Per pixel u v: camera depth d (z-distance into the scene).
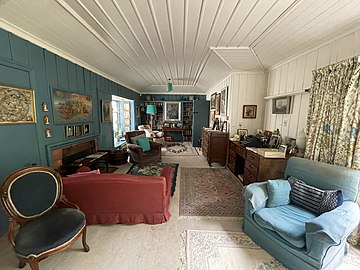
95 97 4.06
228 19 2.02
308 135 2.36
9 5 1.71
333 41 2.19
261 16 1.92
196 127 7.16
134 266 1.59
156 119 8.61
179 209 2.52
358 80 1.76
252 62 3.50
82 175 2.09
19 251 1.31
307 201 1.80
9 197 1.43
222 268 1.57
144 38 2.59
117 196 2.04
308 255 1.39
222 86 5.17
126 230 2.06
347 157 1.85
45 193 1.66
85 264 1.60
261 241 1.79
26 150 2.24
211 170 4.24
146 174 3.87
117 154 4.57
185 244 1.85
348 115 1.85
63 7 1.80
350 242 1.88
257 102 4.16
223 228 2.12
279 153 2.53
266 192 1.93
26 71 2.22
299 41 2.41
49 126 2.62
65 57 2.98
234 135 4.20
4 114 1.95
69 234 1.46
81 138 3.46
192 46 2.90
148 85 7.36
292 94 2.92
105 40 2.65
